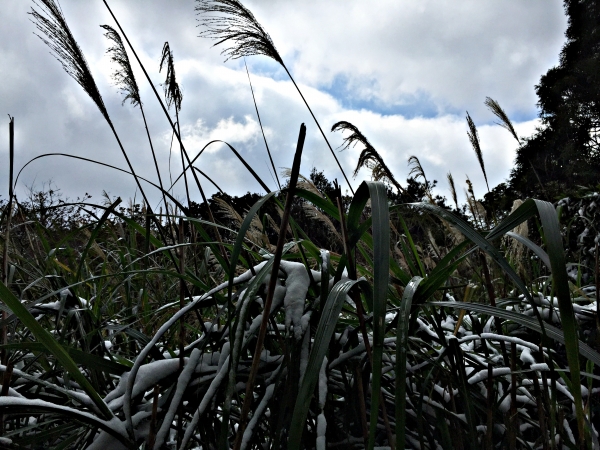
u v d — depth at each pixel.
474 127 2.97
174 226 2.09
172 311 2.58
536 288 2.64
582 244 3.81
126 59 2.15
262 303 1.56
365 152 2.59
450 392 1.61
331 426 1.57
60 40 1.89
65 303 2.02
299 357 1.49
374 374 1.06
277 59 2.22
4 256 1.81
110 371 1.61
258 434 1.57
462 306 1.45
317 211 2.19
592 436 1.69
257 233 2.23
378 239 1.11
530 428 2.02
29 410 1.31
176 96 2.12
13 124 1.76
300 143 1.16
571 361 1.00
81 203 1.68
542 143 25.64
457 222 1.32
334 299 1.18
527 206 1.25
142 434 1.47
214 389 1.42
